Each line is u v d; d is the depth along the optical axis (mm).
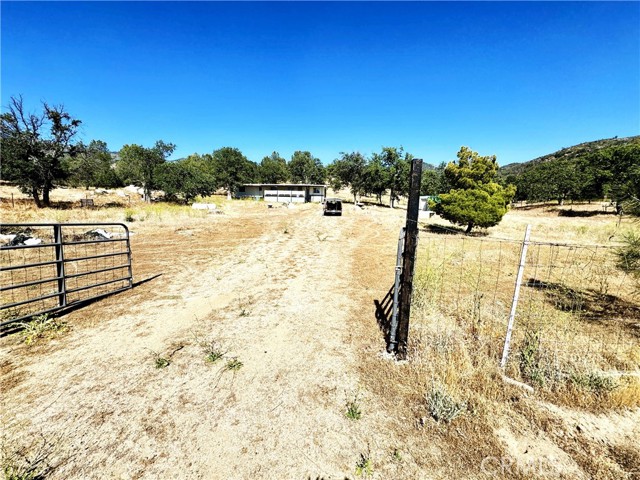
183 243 11227
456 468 2074
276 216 24234
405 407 2676
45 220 13758
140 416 2537
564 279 6867
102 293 5559
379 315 4840
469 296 5645
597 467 2080
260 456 2168
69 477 1982
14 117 20344
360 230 16625
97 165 26172
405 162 38062
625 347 3689
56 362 3320
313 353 3623
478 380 3008
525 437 2340
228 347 3754
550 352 3514
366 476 2016
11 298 5078
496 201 15320
